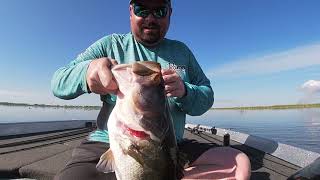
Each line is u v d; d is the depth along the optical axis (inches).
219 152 23.3
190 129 60.2
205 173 22.4
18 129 55.7
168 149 17.9
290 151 36.8
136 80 17.6
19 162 33.2
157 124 17.5
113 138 18.1
